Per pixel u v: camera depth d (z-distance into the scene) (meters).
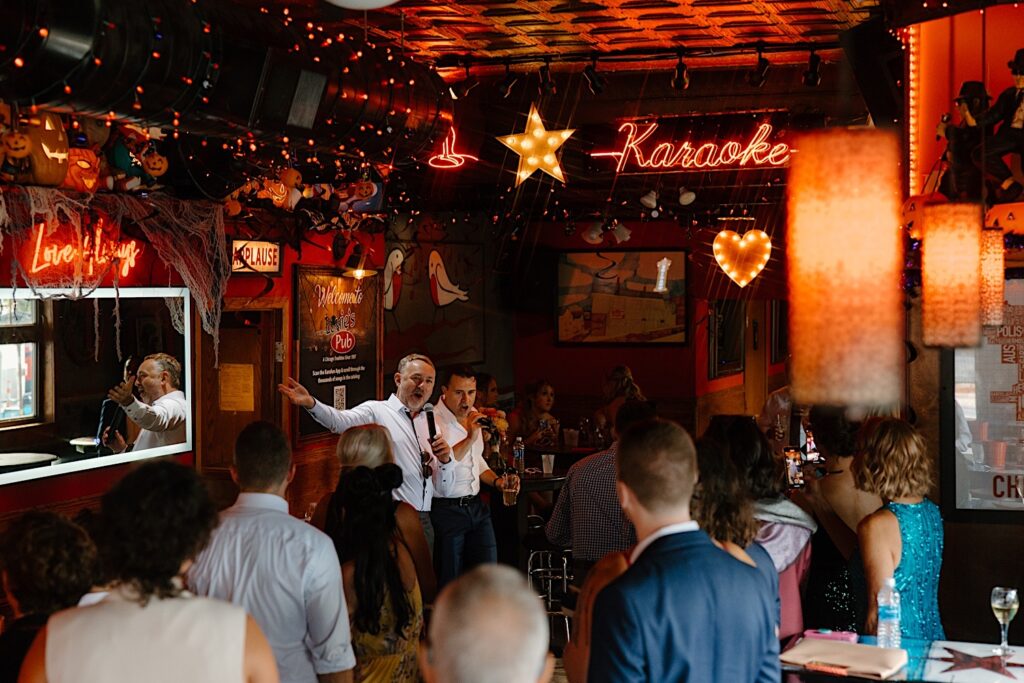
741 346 17.67
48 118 5.99
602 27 8.91
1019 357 6.99
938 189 6.53
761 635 3.18
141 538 2.73
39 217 6.64
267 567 3.74
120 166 6.77
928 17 5.75
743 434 4.61
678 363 14.77
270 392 9.62
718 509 3.70
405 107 6.79
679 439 3.15
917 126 6.95
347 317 10.70
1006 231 6.23
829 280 2.35
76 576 3.36
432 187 11.69
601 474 5.78
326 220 9.01
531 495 9.90
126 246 7.42
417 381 7.46
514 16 8.46
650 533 3.14
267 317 9.62
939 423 7.13
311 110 5.83
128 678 2.73
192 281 7.70
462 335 13.85
